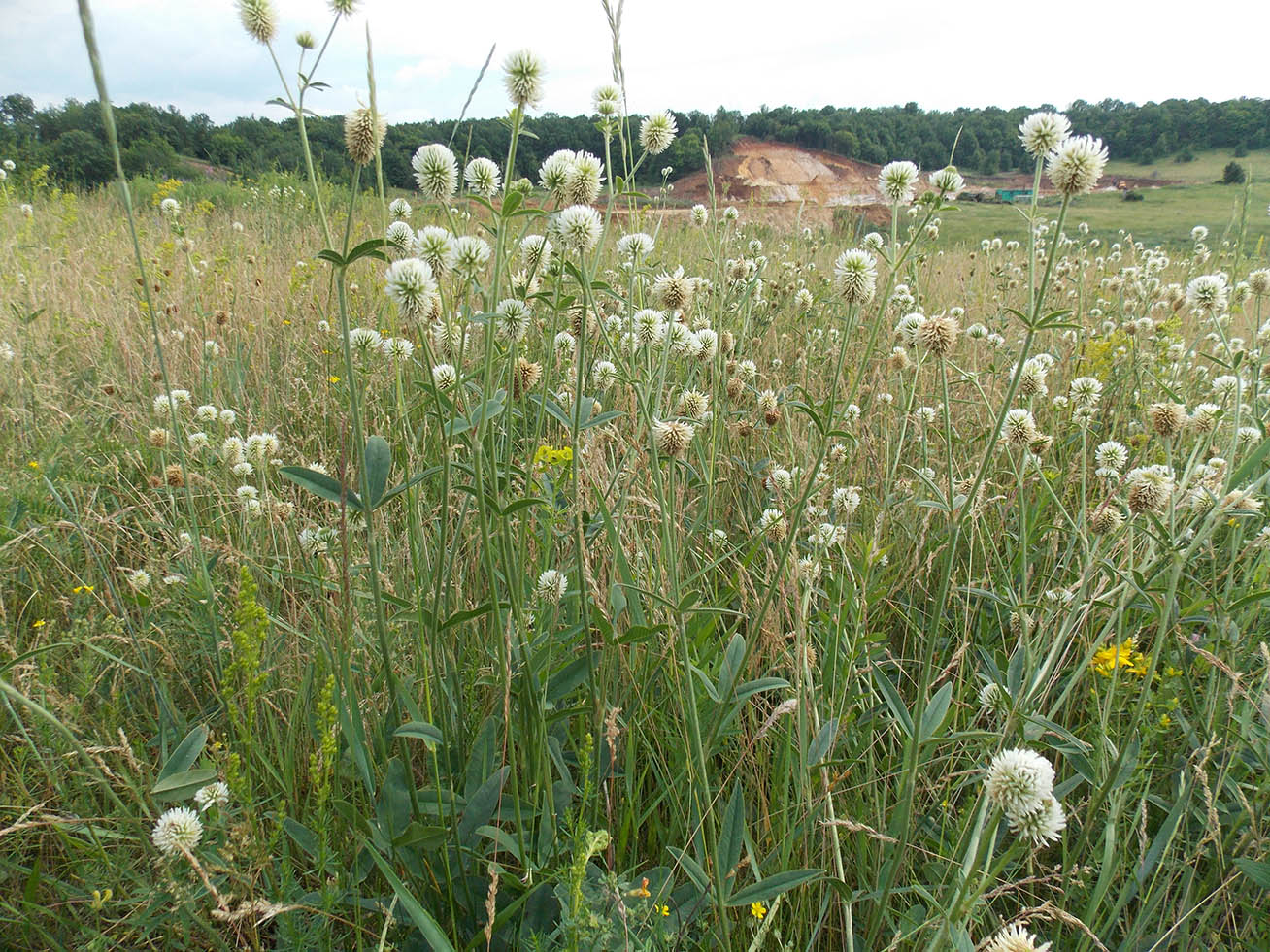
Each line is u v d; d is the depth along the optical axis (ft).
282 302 22.56
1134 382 15.08
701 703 8.47
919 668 10.04
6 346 17.33
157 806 6.83
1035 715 8.09
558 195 8.17
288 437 15.10
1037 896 7.38
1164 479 8.89
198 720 8.90
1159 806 7.88
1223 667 7.20
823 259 31.55
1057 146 7.44
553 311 7.51
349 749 7.47
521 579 7.80
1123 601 7.72
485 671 8.64
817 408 10.67
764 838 7.58
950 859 6.73
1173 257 30.91
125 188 7.29
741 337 15.05
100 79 6.64
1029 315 7.48
